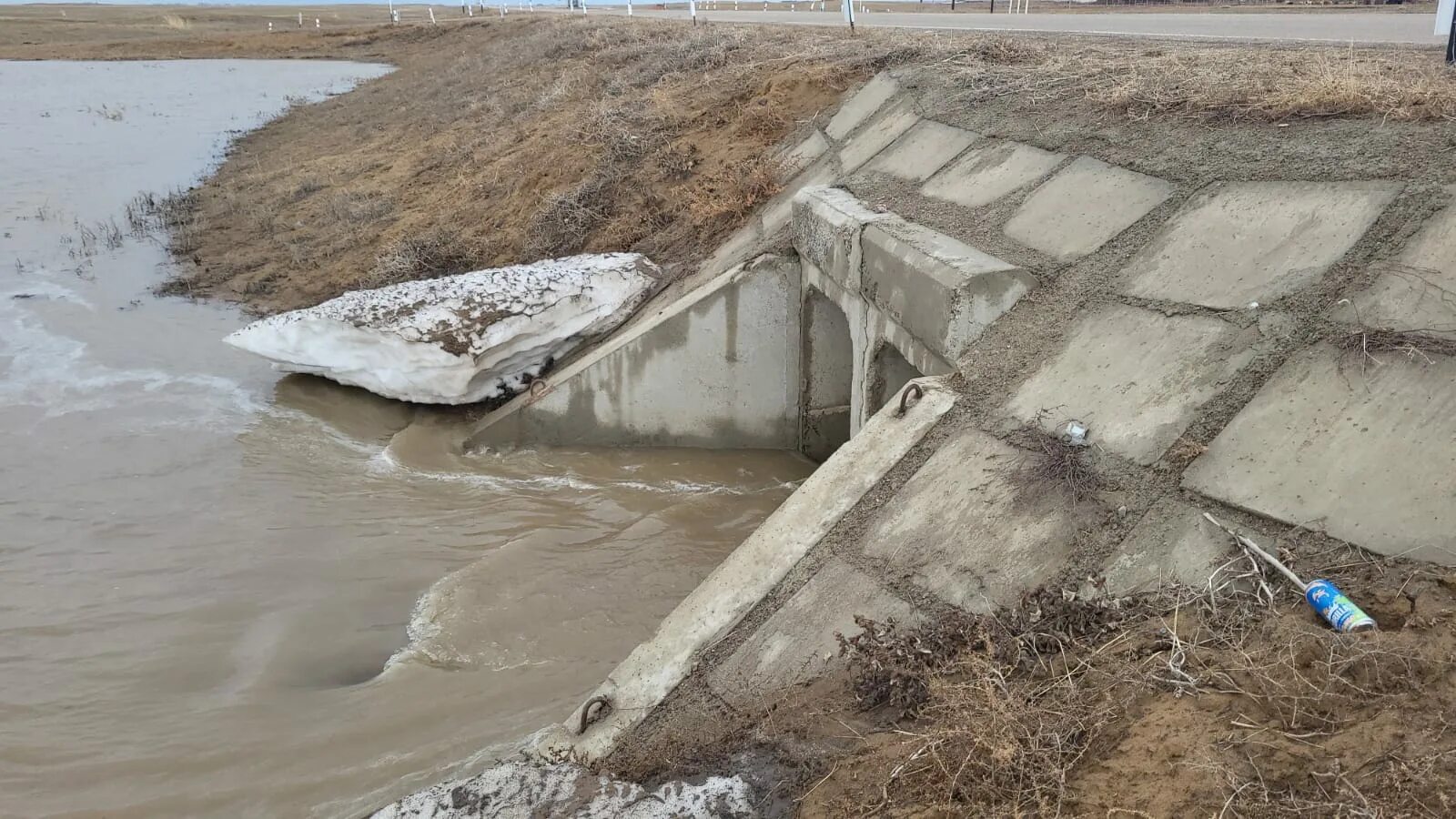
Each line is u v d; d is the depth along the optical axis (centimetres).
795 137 1206
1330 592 339
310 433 970
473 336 955
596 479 890
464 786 421
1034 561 439
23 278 1453
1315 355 442
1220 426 444
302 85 3812
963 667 393
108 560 726
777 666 449
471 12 7444
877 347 740
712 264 1036
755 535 521
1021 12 2761
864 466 539
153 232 1722
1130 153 695
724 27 2077
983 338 597
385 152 2033
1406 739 276
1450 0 875
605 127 1388
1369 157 540
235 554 737
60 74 4238
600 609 652
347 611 662
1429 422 383
